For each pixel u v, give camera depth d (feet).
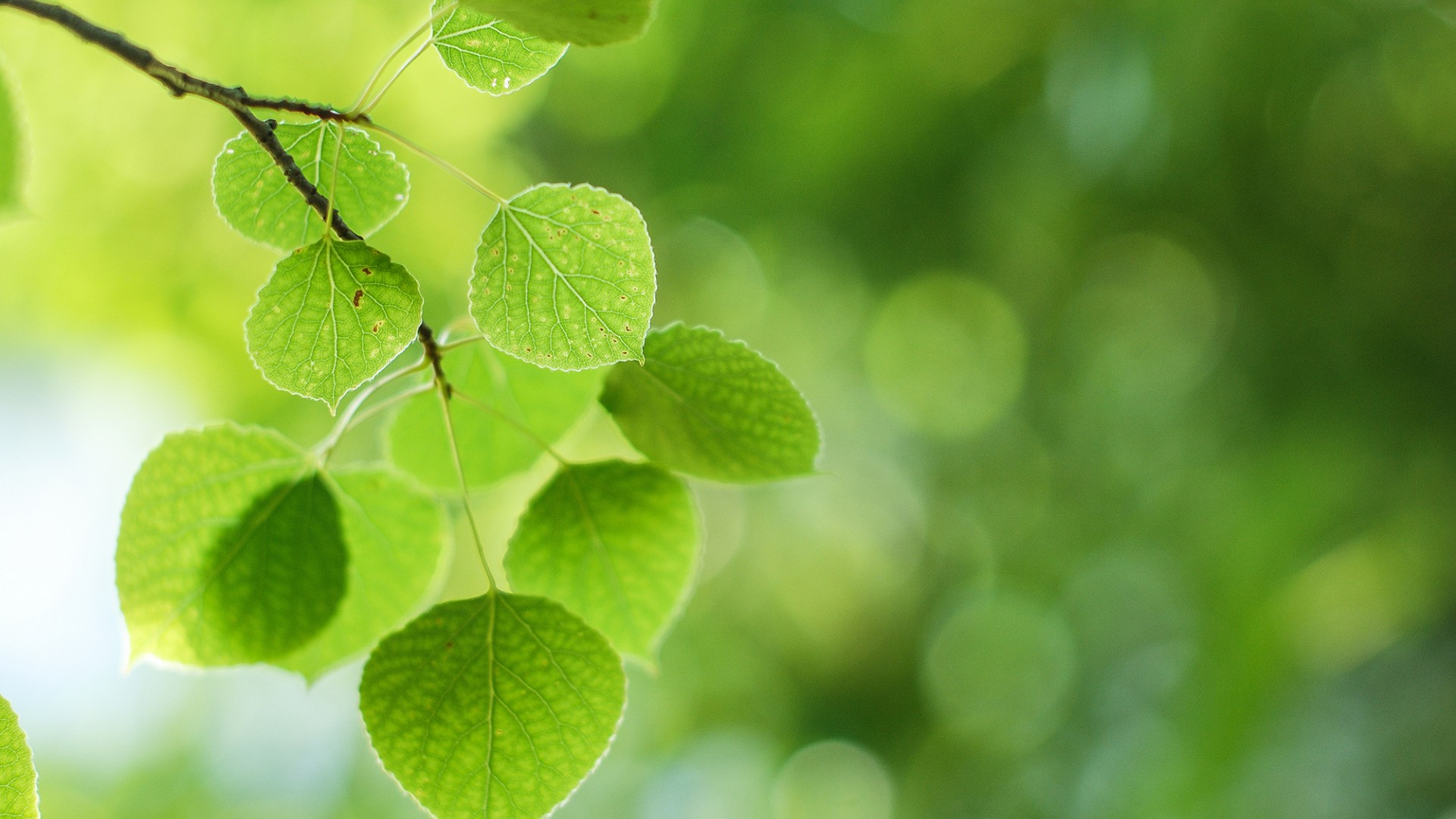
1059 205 6.67
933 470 9.09
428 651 2.37
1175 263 6.93
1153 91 5.83
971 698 8.84
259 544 2.50
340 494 2.53
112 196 5.53
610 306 2.35
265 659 2.51
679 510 2.56
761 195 7.66
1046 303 7.48
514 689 2.37
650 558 2.56
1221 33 5.74
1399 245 6.21
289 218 2.44
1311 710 6.53
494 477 2.65
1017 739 8.45
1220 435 6.72
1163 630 7.68
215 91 2.32
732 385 2.48
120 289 5.82
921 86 6.97
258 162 2.40
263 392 6.30
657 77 7.88
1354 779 6.49
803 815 8.89
